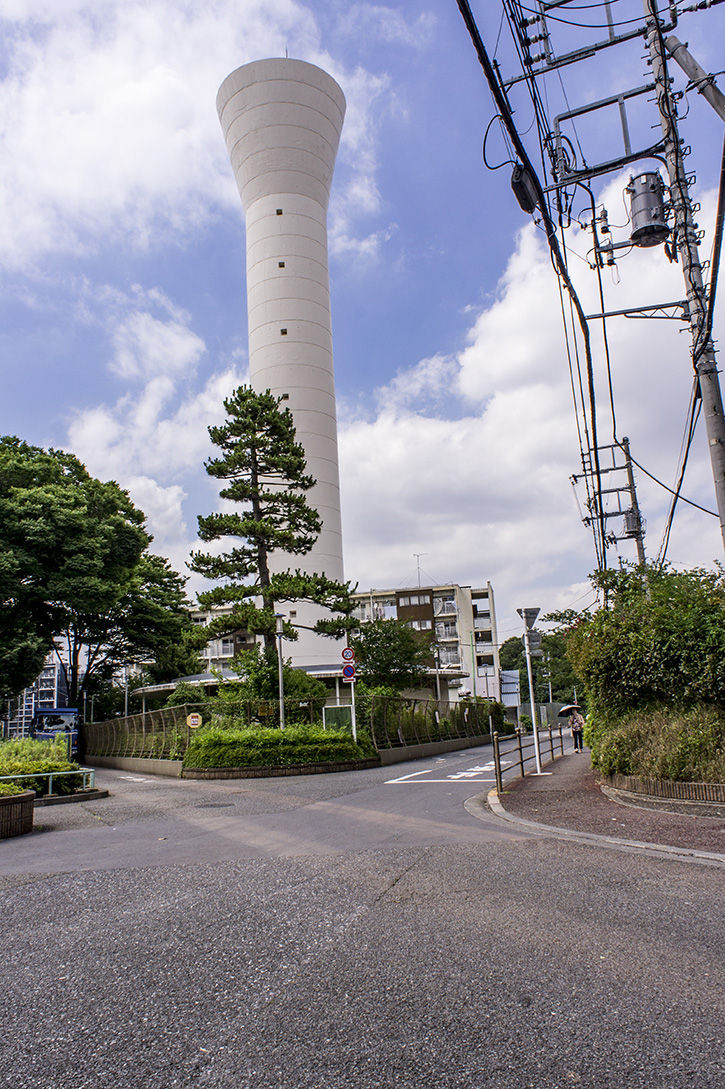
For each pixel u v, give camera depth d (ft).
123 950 14.87
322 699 81.51
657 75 29.78
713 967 12.70
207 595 80.89
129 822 35.29
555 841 25.08
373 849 25.00
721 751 29.40
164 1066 9.81
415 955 13.89
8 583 97.35
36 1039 10.77
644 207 32.09
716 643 32.35
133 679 167.22
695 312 29.89
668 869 20.12
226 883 20.58
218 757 68.18
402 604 237.86
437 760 83.76
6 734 106.11
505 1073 9.30
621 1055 9.69
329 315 153.69
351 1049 10.10
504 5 21.89
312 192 154.92
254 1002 11.89
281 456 88.58
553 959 13.38
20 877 22.50
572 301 32.37
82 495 110.93
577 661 43.93
